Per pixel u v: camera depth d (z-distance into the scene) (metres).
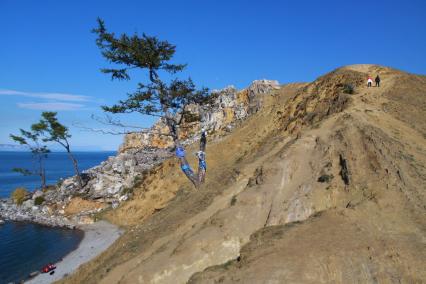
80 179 70.75
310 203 24.48
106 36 22.97
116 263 28.61
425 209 21.84
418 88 42.53
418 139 30.72
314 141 29.81
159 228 31.80
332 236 20.66
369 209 22.31
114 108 22.66
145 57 22.61
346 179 25.27
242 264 20.59
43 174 82.50
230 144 54.72
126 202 58.91
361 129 28.64
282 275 18.50
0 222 62.62
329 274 18.45
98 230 54.75
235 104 74.75
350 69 51.44
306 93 50.03
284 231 22.20
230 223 24.61
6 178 145.62
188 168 24.11
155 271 22.69
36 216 65.12
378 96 39.75
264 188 26.58
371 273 18.41
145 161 74.00
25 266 42.19
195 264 22.75
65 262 42.53
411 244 19.56
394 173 24.27
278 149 35.56
